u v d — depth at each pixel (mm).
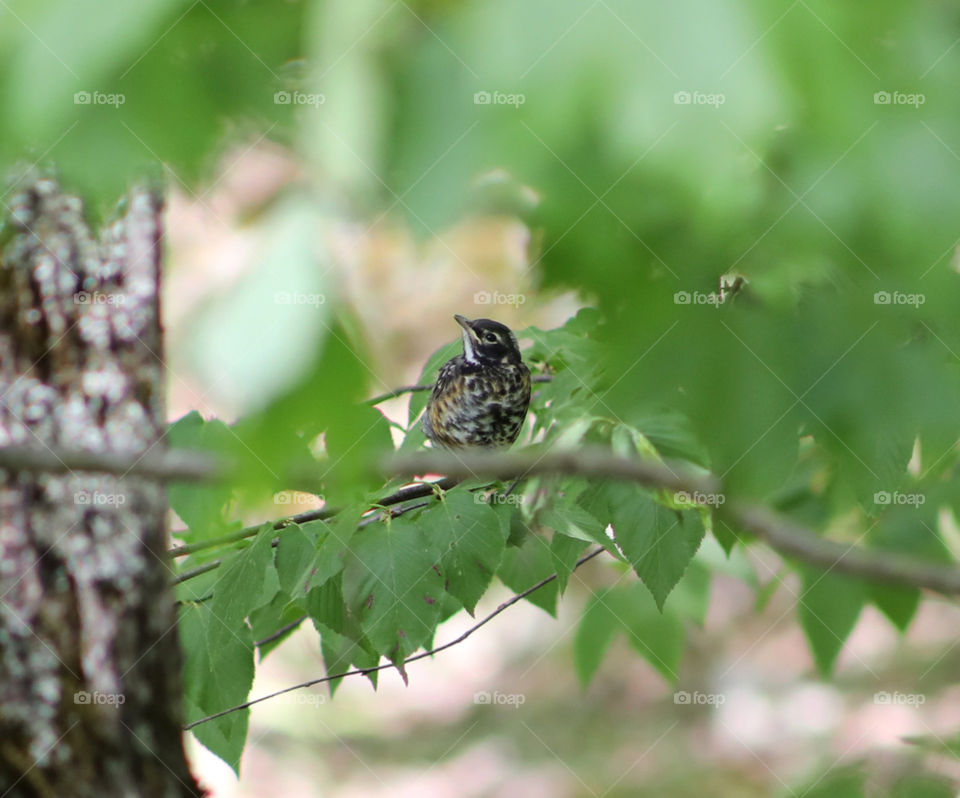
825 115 3182
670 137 3014
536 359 10375
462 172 3023
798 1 3207
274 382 3025
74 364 10258
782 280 4801
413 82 3078
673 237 3393
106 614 10258
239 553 10242
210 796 10289
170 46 3227
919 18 3369
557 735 11320
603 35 3041
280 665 11352
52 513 10250
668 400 4746
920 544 10398
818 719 11180
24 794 10242
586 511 10242
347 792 11141
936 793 10156
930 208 3289
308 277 3033
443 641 12477
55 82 3156
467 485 10250
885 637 11641
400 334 3312
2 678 10242
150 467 5562
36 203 10234
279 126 3197
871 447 5512
